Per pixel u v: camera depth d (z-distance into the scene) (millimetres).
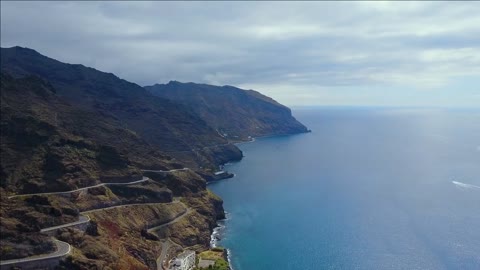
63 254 149625
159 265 186750
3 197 182125
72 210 183125
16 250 146500
